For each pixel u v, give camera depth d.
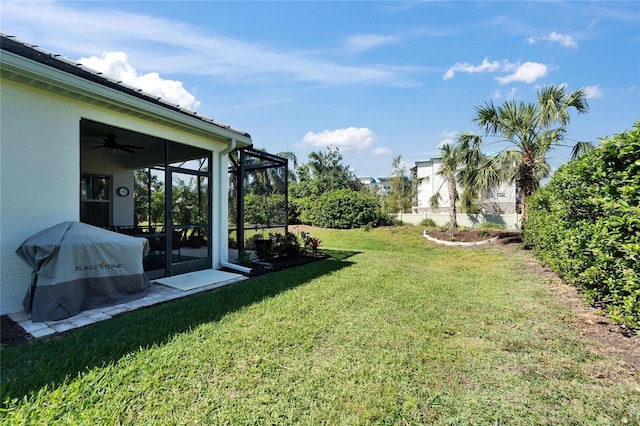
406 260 8.29
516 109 10.23
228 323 3.50
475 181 11.09
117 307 4.06
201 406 2.08
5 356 2.66
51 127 4.10
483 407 2.11
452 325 3.54
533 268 6.83
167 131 5.76
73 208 4.32
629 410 2.05
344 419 1.99
